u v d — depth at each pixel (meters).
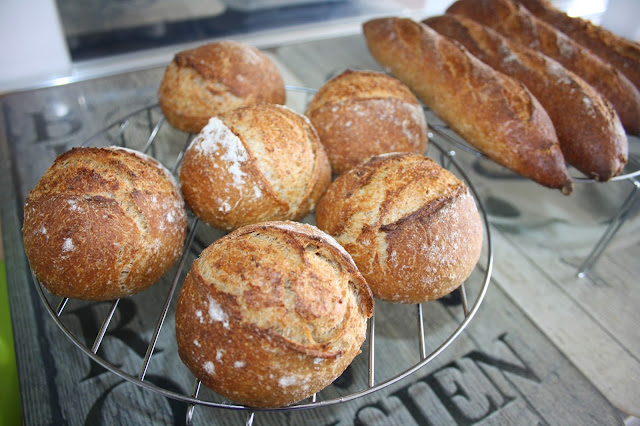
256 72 0.37
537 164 0.35
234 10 0.55
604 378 0.28
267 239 0.25
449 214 0.28
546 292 0.32
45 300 0.27
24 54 0.45
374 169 0.29
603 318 0.31
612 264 0.34
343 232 0.28
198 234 0.34
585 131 0.36
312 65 0.50
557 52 0.42
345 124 0.34
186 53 0.38
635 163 0.39
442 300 0.31
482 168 0.41
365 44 0.54
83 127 0.42
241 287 0.23
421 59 0.41
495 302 0.32
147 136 0.41
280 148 0.30
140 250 0.27
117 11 0.51
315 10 0.58
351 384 0.27
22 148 0.40
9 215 0.35
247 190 0.30
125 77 0.47
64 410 0.26
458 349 0.29
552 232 0.36
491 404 0.27
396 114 0.34
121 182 0.28
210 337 0.23
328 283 0.24
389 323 0.30
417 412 0.26
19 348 0.28
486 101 0.36
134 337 0.29
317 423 0.26
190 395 0.26
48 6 0.43
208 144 0.31
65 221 0.26
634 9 0.47
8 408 0.27
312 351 0.23
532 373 0.28
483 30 0.43
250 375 0.23
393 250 0.27
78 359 0.28
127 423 0.25
